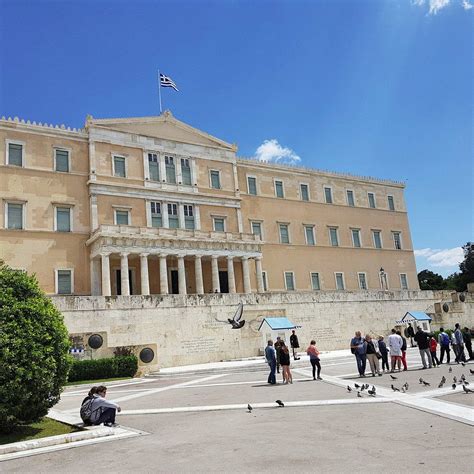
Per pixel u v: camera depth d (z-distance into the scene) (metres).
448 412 14.76
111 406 15.99
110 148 58.09
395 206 86.44
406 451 10.80
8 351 14.84
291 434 13.26
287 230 72.00
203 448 12.32
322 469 9.85
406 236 86.00
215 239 58.38
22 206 51.78
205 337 44.66
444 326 60.62
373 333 56.41
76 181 55.44
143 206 58.75
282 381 27.19
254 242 61.69
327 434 13.00
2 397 14.62
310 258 72.81
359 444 11.70
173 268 59.97
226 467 10.46
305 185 76.00
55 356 16.11
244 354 46.44
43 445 13.78
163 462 11.26
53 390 16.09
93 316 39.78
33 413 15.48
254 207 69.31
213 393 23.81
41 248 51.75
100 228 51.44
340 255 76.19
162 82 63.72
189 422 16.14
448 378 23.12
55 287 51.59
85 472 10.96
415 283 84.44
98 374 34.47
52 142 54.94
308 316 52.06
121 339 40.59
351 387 22.41
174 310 43.59
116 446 13.31
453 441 11.38
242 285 63.97
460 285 109.94
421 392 19.12
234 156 68.69
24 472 11.34
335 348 53.00
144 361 37.41
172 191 60.81
